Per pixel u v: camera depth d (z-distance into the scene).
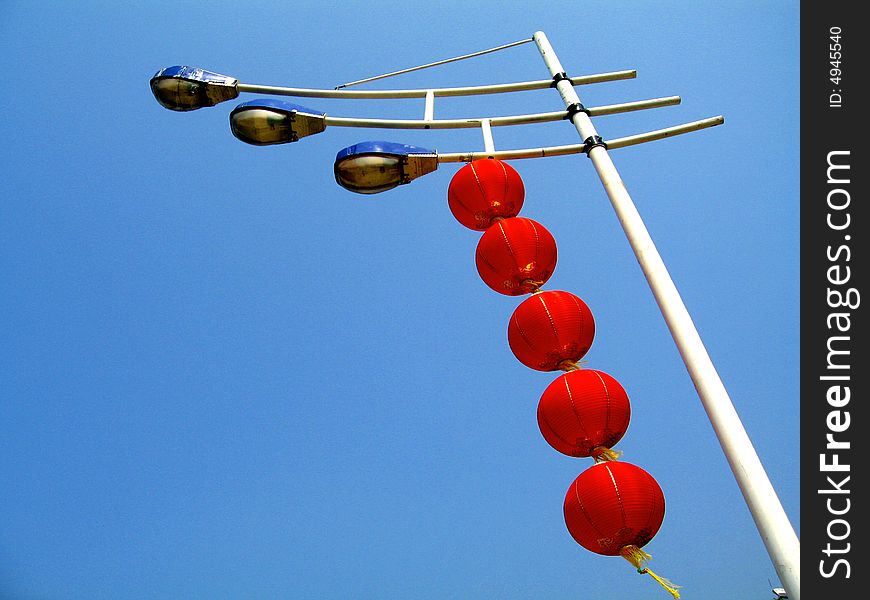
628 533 3.64
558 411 4.11
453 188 5.38
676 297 3.60
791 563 2.67
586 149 4.86
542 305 4.52
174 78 5.62
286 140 5.34
